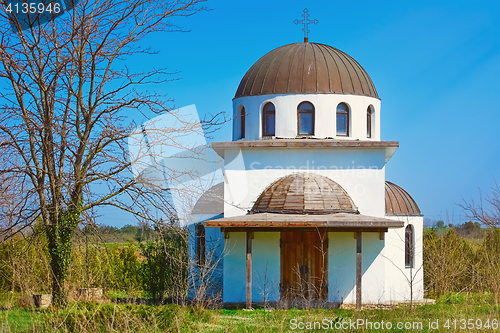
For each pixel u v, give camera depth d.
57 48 15.89
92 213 15.41
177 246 20.25
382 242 20.45
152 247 21.11
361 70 23.78
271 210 20.17
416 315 15.90
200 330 13.92
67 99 16.25
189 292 21.91
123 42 16.34
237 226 18.41
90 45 15.85
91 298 16.05
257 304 19.81
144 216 15.42
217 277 21.88
